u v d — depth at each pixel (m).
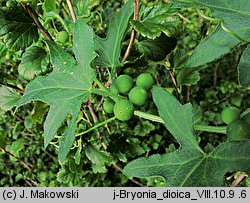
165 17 0.15
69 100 0.12
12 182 0.26
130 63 0.16
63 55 0.13
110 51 0.15
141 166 0.11
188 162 0.11
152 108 0.23
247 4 0.11
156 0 0.25
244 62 0.11
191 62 0.12
